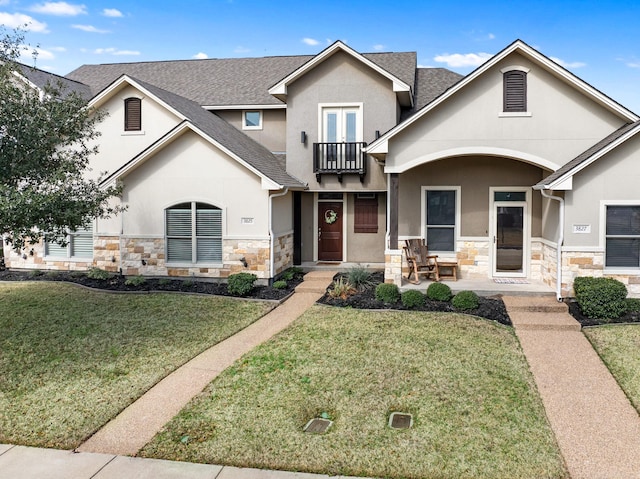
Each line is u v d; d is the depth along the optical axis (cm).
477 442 549
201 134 1321
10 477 488
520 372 749
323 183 1553
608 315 1016
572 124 1177
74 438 562
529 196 1309
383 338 898
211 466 508
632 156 1083
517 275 1330
